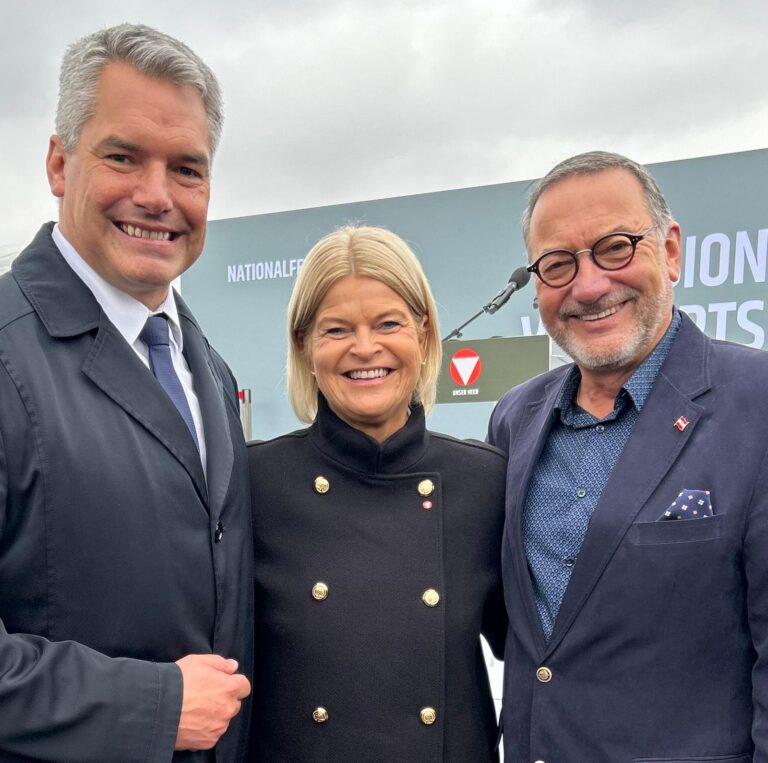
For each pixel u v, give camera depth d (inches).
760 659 51.8
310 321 70.1
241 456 67.9
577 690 57.3
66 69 59.2
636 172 64.2
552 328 66.8
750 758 53.0
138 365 57.7
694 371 59.9
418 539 67.4
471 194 207.6
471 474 71.7
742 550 53.0
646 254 62.3
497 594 70.1
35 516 49.9
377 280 67.0
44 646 48.2
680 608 54.1
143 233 59.7
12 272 58.3
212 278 246.7
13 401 50.6
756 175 178.2
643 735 54.4
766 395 55.3
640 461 58.1
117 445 53.7
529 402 75.2
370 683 61.9
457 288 210.4
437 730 61.6
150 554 53.2
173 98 58.3
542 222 65.8
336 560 66.3
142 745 47.2
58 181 61.6
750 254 179.2
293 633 64.2
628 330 62.8
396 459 69.8
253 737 64.9
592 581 57.2
